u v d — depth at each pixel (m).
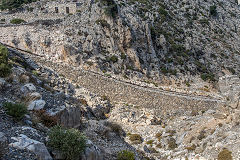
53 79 41.22
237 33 99.50
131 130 39.41
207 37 86.44
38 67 43.03
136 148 32.72
